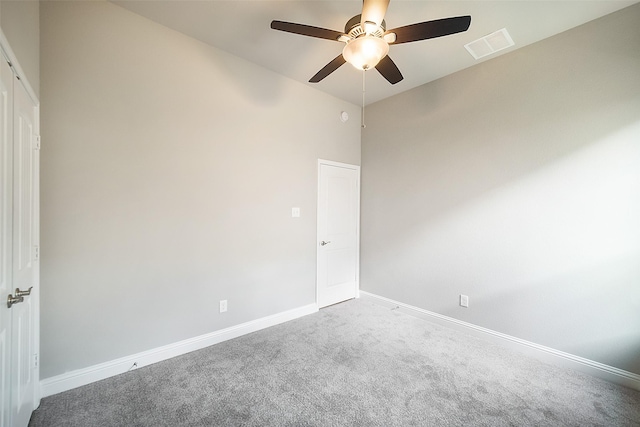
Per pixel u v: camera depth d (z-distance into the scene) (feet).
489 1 6.19
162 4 6.47
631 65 6.36
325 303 11.51
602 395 6.08
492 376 6.77
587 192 6.95
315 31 5.39
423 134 10.41
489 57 8.54
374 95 11.44
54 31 5.82
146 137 6.98
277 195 9.73
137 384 6.27
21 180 4.59
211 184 8.11
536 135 7.73
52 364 5.85
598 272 6.81
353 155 12.44
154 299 7.16
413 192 10.74
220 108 8.27
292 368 6.99
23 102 4.70
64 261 5.97
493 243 8.57
